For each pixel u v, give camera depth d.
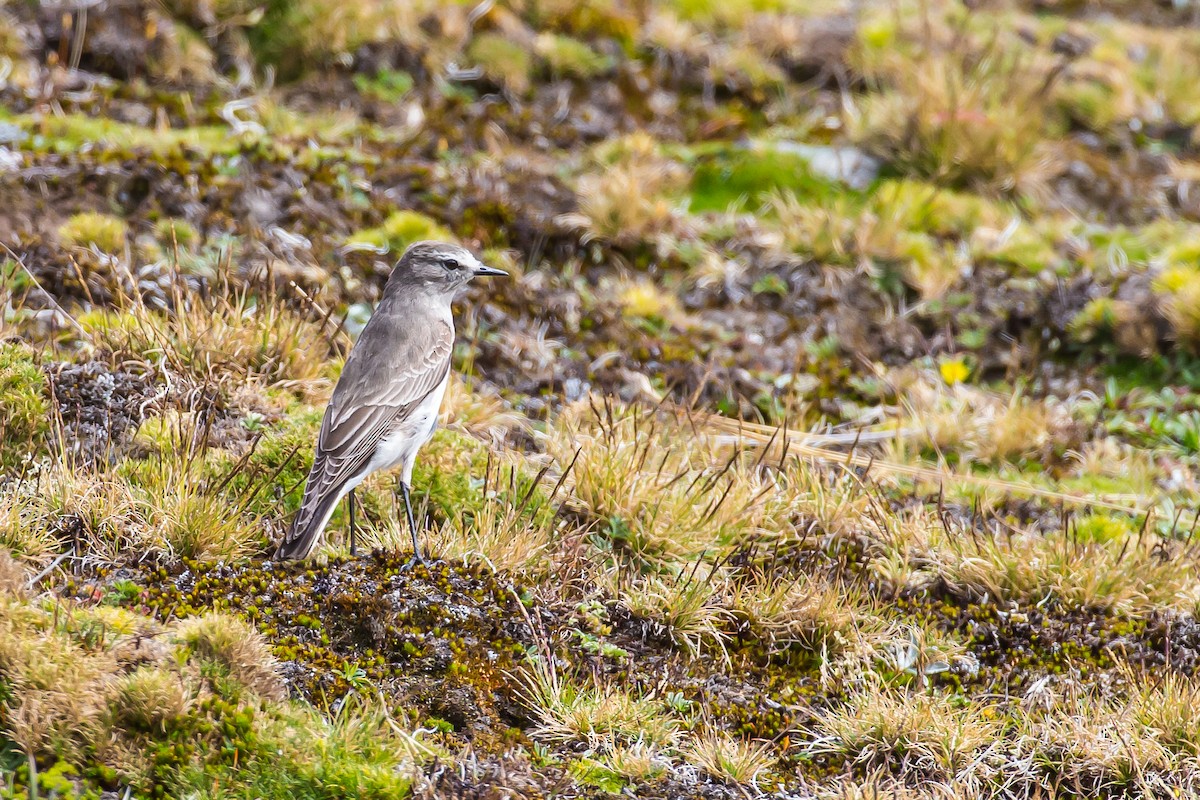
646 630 10.27
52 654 8.23
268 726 8.30
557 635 9.90
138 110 16.47
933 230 16.77
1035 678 10.36
